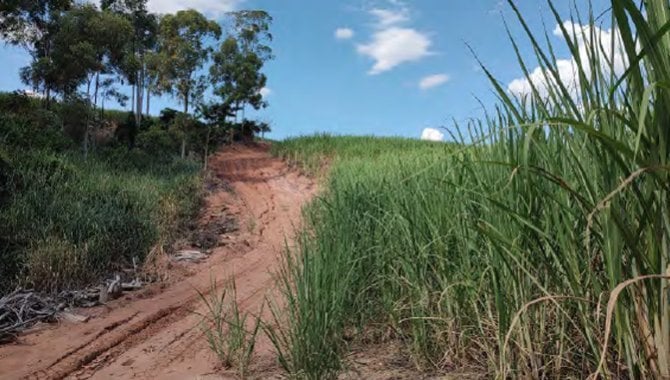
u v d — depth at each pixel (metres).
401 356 3.87
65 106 20.48
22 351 5.05
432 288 3.71
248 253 11.06
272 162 29.97
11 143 14.54
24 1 21.08
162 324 6.11
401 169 5.50
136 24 29.95
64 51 20.53
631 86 1.78
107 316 6.38
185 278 8.72
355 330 4.33
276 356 4.31
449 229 3.57
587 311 2.30
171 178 19.83
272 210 17.34
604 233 1.86
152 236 10.56
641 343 1.88
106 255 8.75
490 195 2.90
